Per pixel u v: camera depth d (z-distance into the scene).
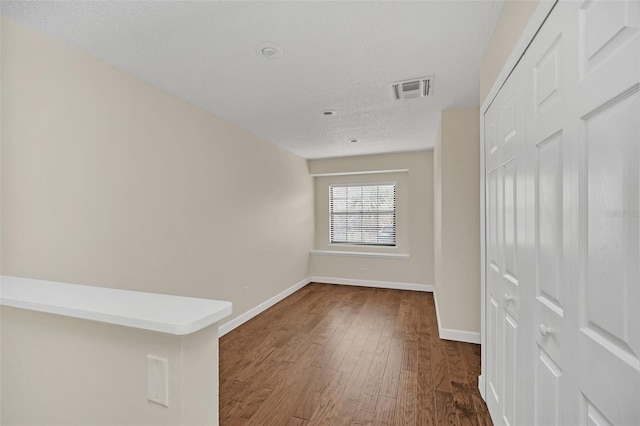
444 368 2.38
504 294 1.50
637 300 0.60
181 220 2.58
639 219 0.59
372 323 3.43
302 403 1.94
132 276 2.13
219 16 1.51
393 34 1.66
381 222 5.37
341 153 4.88
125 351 0.77
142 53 1.85
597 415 0.73
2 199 1.49
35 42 1.61
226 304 0.82
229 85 2.31
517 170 1.29
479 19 1.54
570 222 0.85
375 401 1.96
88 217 1.86
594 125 0.74
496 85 1.55
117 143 2.04
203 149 2.84
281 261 4.40
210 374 0.78
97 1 1.40
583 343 0.79
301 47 1.79
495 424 1.67
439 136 3.17
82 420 0.83
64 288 1.00
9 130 1.52
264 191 3.94
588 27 0.76
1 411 0.96
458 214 2.92
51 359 0.87
